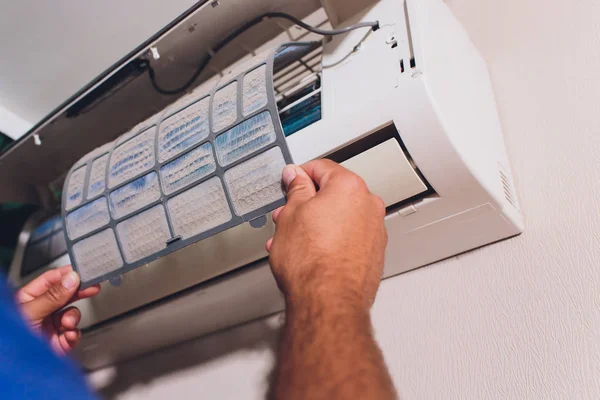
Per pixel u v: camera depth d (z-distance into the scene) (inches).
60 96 41.3
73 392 9.4
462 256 26.3
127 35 35.9
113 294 30.2
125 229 24.2
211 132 22.2
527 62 29.0
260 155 20.6
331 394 10.9
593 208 23.3
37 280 26.4
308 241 14.9
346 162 21.7
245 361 31.0
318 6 27.5
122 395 36.2
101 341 33.0
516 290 23.9
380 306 28.0
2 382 8.4
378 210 16.6
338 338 12.0
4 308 9.4
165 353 35.4
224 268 26.0
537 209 25.0
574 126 25.6
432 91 19.9
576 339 21.5
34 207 44.9
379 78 21.6
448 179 20.7
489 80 29.7
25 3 33.4
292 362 12.2
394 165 21.0
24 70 38.9
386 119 20.3
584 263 22.5
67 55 37.7
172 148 23.4
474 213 22.7
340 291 13.4
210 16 26.6
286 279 14.7
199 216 22.1
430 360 25.1
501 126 28.3
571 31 28.0
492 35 31.3
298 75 29.8
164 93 31.6
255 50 31.2
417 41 21.4
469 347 24.2
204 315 29.9
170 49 28.6
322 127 22.0
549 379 21.5
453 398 23.8
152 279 28.3
